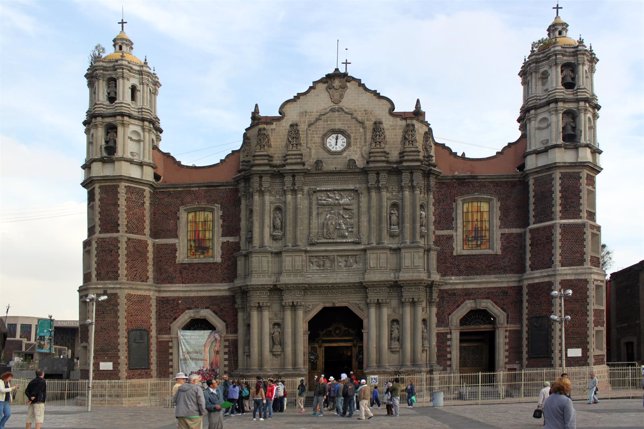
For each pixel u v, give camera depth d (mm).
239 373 69375
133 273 69562
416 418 49781
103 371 67625
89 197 71562
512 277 69688
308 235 69938
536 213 68688
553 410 20656
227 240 72438
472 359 71188
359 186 70125
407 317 67938
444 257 70812
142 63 73500
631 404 55281
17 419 49969
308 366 70812
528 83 71188
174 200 73188
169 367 71375
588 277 65625
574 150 67625
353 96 71625
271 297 69688
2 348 115062
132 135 71750
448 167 72188
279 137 71812
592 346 64938
